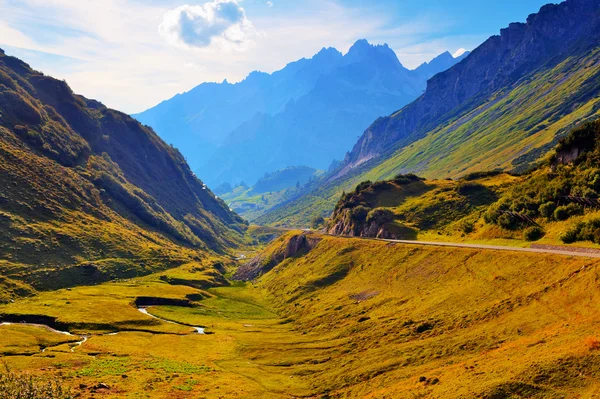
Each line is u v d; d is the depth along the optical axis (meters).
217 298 164.00
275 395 65.56
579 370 40.28
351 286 127.06
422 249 121.12
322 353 84.06
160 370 78.31
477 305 74.06
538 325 56.72
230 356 90.38
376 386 59.19
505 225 115.94
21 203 179.62
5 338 93.19
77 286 154.62
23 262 150.88
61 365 78.75
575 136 121.12
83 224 199.25
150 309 138.00
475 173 198.88
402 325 80.25
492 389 41.91
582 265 65.88
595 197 98.50
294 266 182.75
